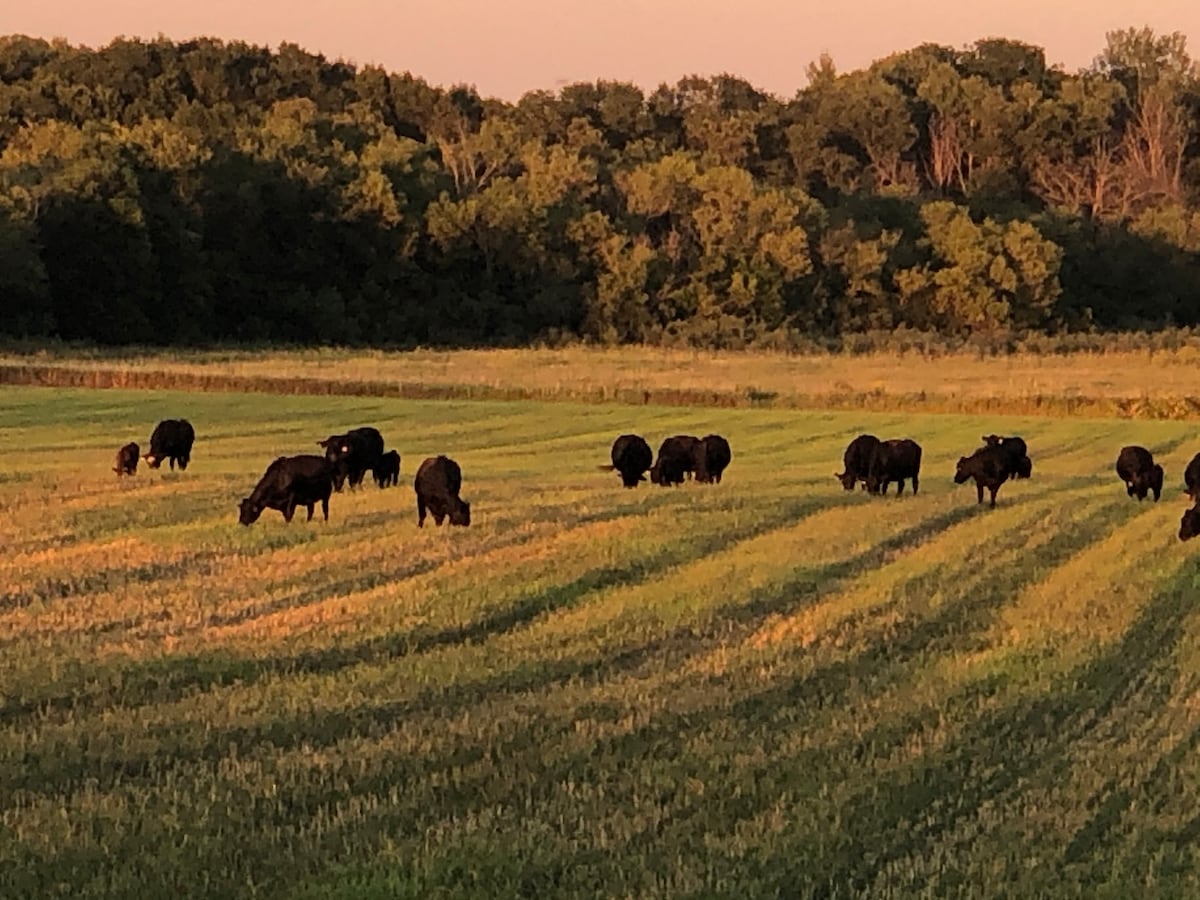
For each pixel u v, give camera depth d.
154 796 10.14
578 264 102.94
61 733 11.57
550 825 9.73
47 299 86.31
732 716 12.39
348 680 13.39
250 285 96.81
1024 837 9.70
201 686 13.23
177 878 8.73
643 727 11.98
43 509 24.23
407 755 11.12
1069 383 64.94
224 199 96.44
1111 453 41.59
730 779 10.70
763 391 59.53
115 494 26.48
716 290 103.50
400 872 8.89
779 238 103.38
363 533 21.94
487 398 60.25
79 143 93.19
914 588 18.52
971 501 27.69
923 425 50.56
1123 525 24.67
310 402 55.91
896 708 12.73
